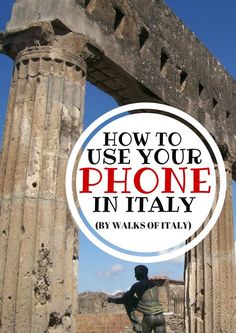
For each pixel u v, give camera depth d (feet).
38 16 39.34
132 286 46.47
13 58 41.09
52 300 33.78
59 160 36.76
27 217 34.60
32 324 32.53
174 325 110.11
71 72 39.40
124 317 116.88
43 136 36.63
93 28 43.21
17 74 39.11
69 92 38.73
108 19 45.93
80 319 122.42
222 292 55.83
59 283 34.58
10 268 33.81
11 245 34.27
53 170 36.06
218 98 65.21
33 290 33.19
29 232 34.27
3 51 40.78
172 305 131.44
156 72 52.42
